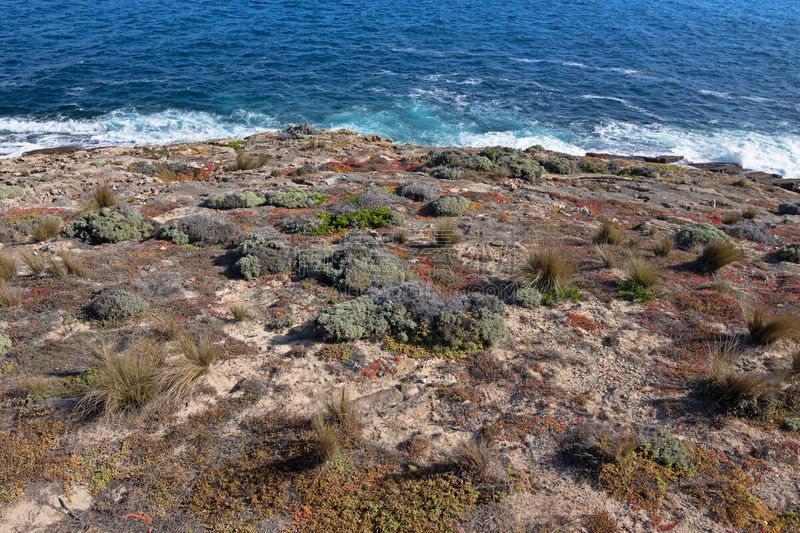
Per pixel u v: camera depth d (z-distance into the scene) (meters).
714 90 48.12
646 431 6.69
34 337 8.41
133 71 48.47
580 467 6.28
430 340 8.61
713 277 11.20
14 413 6.82
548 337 8.78
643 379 7.77
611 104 45.00
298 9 73.94
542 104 44.97
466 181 21.66
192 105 42.44
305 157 26.47
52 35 57.47
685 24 71.12
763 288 10.83
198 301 9.78
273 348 8.45
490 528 5.55
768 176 32.41
